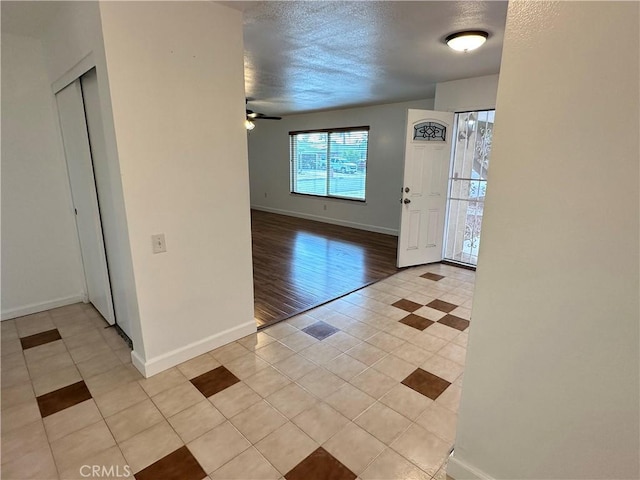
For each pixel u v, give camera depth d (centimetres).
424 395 213
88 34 196
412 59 332
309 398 210
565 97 107
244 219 259
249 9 223
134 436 180
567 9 103
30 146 295
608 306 110
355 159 697
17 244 301
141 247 210
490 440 147
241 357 251
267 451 172
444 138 443
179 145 214
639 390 110
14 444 175
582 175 108
